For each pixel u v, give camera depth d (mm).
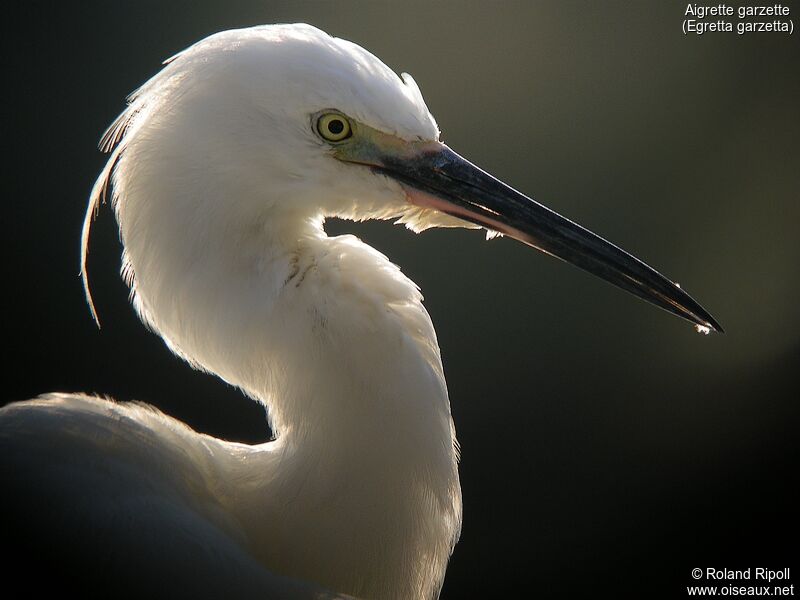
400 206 2473
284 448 2457
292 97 2455
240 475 2461
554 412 3104
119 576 2426
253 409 3143
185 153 2455
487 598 2721
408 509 2453
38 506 2434
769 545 2779
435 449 2455
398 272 2465
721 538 2807
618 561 2773
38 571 2428
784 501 2873
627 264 2484
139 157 2457
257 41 2461
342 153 2463
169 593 2426
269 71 2455
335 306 2453
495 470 2988
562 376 3160
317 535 2451
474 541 2836
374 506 2451
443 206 2473
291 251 2459
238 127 2455
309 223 2467
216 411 3131
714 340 3223
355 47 2467
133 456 2445
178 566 2428
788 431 3006
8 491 2436
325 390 2451
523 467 2998
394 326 2455
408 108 2467
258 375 2459
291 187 2459
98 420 2449
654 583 2721
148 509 2434
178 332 2461
